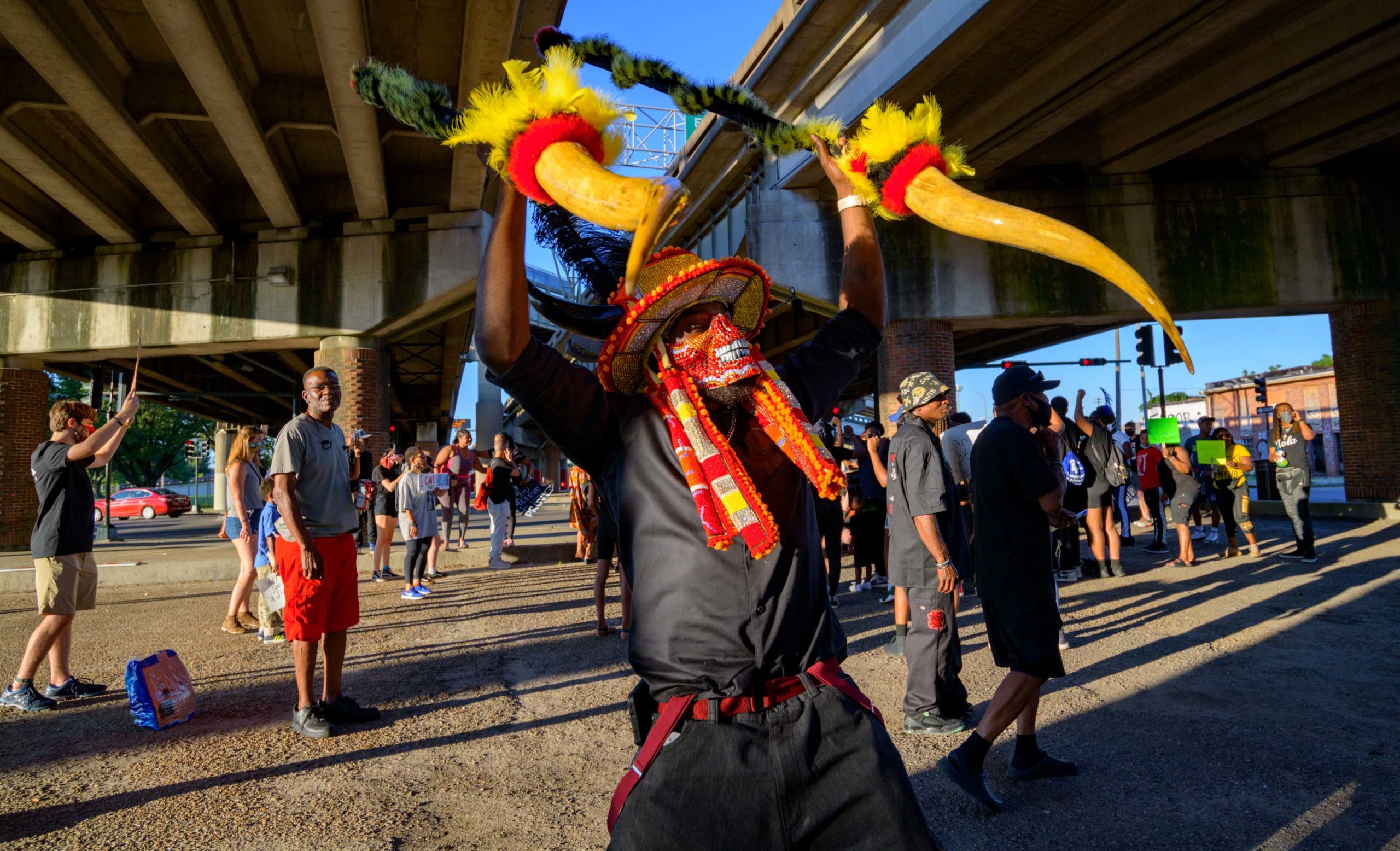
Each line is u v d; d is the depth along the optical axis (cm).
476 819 342
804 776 144
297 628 452
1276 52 1188
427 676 582
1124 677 527
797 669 155
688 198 114
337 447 479
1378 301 1544
